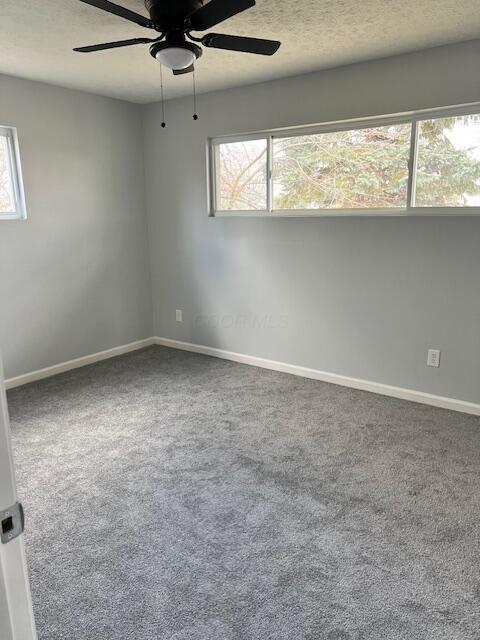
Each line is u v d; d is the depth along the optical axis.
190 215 4.52
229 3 1.85
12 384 3.85
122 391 3.75
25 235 3.82
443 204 3.20
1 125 3.55
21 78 3.61
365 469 2.56
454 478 2.46
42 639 1.56
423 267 3.28
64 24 2.55
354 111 3.38
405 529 2.08
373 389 3.67
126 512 2.23
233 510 2.23
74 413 3.34
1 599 0.61
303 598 1.72
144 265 4.91
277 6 2.36
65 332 4.22
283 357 4.16
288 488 2.40
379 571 1.84
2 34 2.69
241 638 1.56
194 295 4.67
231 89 3.97
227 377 4.05
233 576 1.83
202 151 4.29
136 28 2.62
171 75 3.55
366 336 3.64
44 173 3.88
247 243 4.18
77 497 2.35
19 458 2.72
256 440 2.91
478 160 3.02
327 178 3.70
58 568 1.88
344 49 2.99
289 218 3.87
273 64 3.29
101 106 4.26
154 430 3.07
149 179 4.75
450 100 2.99
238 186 4.22
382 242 3.43
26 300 3.89
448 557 1.91
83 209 4.23
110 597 1.73
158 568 1.87
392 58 3.14
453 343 3.25
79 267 4.27
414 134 3.21
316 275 3.81
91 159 4.23
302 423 3.14
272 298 4.12
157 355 4.71
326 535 2.05
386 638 1.55
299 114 3.64
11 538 0.62
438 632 1.57
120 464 2.65
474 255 3.07
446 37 2.80
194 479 2.50
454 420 3.15
